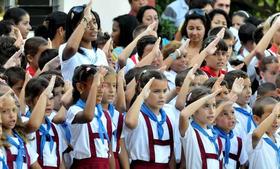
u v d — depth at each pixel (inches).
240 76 525.3
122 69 500.7
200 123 495.2
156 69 505.4
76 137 470.3
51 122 471.2
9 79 477.4
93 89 459.8
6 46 514.3
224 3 688.4
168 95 514.9
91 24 494.0
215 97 499.8
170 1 793.6
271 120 509.4
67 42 490.6
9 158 444.8
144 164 486.9
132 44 530.6
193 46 582.6
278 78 552.1
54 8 687.7
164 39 641.0
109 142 476.1
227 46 544.1
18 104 449.4
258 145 513.3
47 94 453.1
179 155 495.5
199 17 582.9
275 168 515.8
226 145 506.6
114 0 711.1
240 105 530.6
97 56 500.4
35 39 521.7
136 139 486.3
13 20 566.6
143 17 625.9
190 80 499.8
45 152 466.0
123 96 490.6
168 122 493.0
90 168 469.1
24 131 453.7
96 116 472.7
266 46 583.8
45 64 508.7
